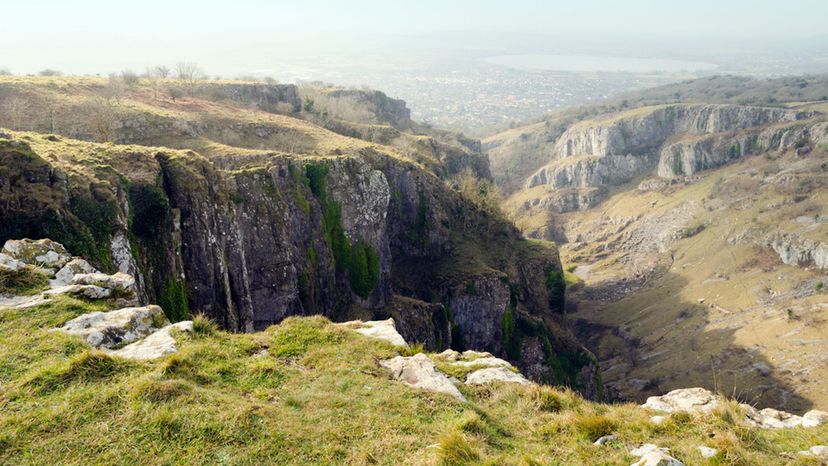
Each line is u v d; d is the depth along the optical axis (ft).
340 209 215.92
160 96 301.63
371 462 32.71
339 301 212.84
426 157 381.81
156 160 125.08
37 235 80.02
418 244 285.23
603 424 39.40
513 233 354.95
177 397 36.09
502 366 53.26
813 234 492.95
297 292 176.45
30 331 45.47
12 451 30.25
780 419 48.55
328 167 214.69
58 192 86.99
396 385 43.52
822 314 377.30
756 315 417.69
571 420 40.14
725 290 490.49
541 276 321.93
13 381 37.37
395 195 278.87
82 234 85.81
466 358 56.75
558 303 328.49
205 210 124.67
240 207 161.89
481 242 322.34
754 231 561.02
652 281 575.79
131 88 303.27
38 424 32.48
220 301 123.75
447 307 260.01
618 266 649.61
